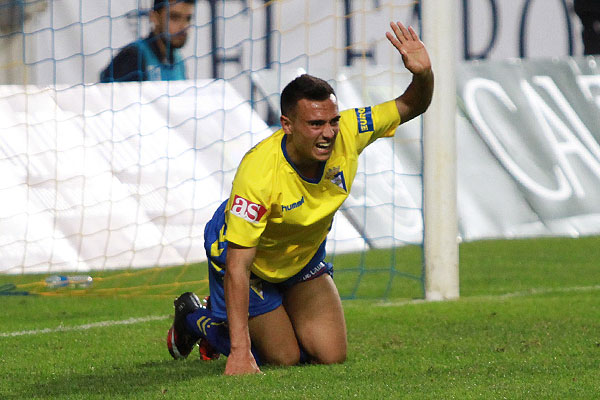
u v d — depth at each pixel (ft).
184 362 49.01
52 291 85.61
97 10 117.70
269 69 125.29
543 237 125.29
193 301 48.24
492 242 120.88
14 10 115.96
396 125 44.83
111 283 90.58
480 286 84.79
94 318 68.80
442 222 75.31
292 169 40.78
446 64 74.13
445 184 74.95
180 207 108.78
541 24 138.62
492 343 52.75
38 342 57.11
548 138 131.34
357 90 126.00
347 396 36.14
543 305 69.46
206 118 116.26
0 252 100.48
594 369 42.88
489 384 38.91
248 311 43.70
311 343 46.42
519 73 133.90
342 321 47.11
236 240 40.91
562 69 135.95
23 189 104.88
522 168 129.18
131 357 51.19
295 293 46.78
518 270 95.96
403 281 90.58
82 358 50.93
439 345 52.42
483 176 127.75
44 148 107.76
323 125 38.93
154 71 113.19
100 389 40.11
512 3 137.49
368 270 93.40
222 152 115.34
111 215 105.91
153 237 105.40
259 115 122.42
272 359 46.19
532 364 44.75
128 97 112.68
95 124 110.52
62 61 117.29
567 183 129.90
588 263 100.68
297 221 42.06
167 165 110.83
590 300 72.38
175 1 111.55
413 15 127.24
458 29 135.64
